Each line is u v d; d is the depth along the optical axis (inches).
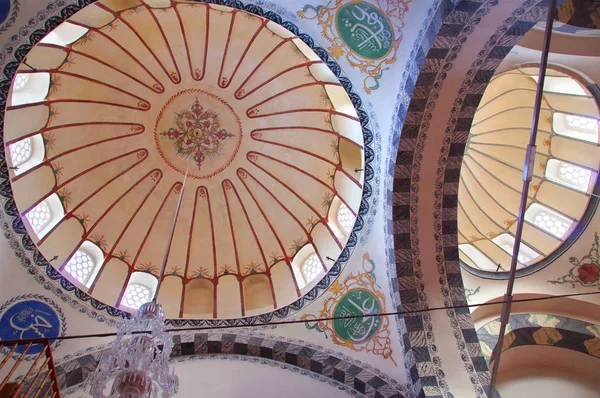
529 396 379.6
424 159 345.1
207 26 399.5
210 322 399.9
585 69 368.5
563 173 437.1
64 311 367.9
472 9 283.6
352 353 370.9
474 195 473.1
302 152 450.0
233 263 452.1
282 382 371.6
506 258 432.5
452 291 353.7
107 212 434.9
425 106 327.9
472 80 320.5
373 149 360.8
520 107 452.4
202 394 364.8
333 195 435.2
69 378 347.9
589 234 410.0
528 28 297.4
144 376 236.7
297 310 396.2
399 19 316.2
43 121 391.2
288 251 447.2
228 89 443.8
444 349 340.8
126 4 363.6
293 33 334.3
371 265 377.1
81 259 402.6
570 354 391.9
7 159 349.7
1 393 239.5
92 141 433.1
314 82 405.1
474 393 326.0
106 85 419.8
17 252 358.0
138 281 424.8
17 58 306.2
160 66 426.0
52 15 297.7
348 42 331.9
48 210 396.5
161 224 454.9
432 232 356.2
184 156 462.0
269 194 462.9
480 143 478.9
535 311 402.6
